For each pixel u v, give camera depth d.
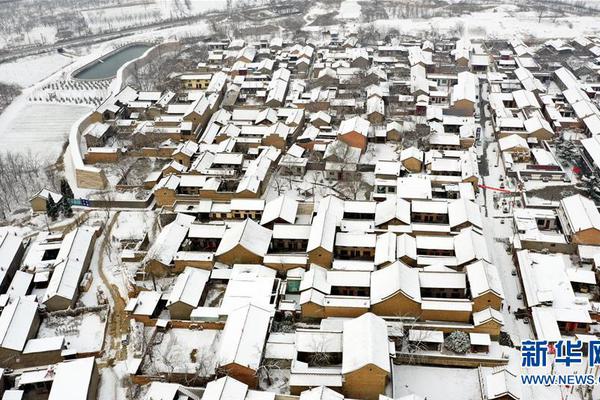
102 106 167.00
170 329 86.75
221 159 130.25
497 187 124.25
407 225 104.62
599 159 125.44
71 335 87.06
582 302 86.12
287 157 132.75
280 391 75.88
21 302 88.38
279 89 176.50
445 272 90.44
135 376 76.81
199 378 76.31
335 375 73.75
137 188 128.88
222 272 97.06
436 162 125.31
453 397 74.94
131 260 104.31
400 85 179.00
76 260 100.06
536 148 137.50
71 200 123.62
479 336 80.69
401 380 77.94
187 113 154.38
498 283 86.88
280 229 104.94
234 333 79.12
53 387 72.56
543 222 108.75
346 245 100.25
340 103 162.62
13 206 126.38
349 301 86.62
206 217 116.06
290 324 87.31
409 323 84.62
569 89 168.00
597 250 98.00
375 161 135.38
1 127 173.25
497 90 172.50
